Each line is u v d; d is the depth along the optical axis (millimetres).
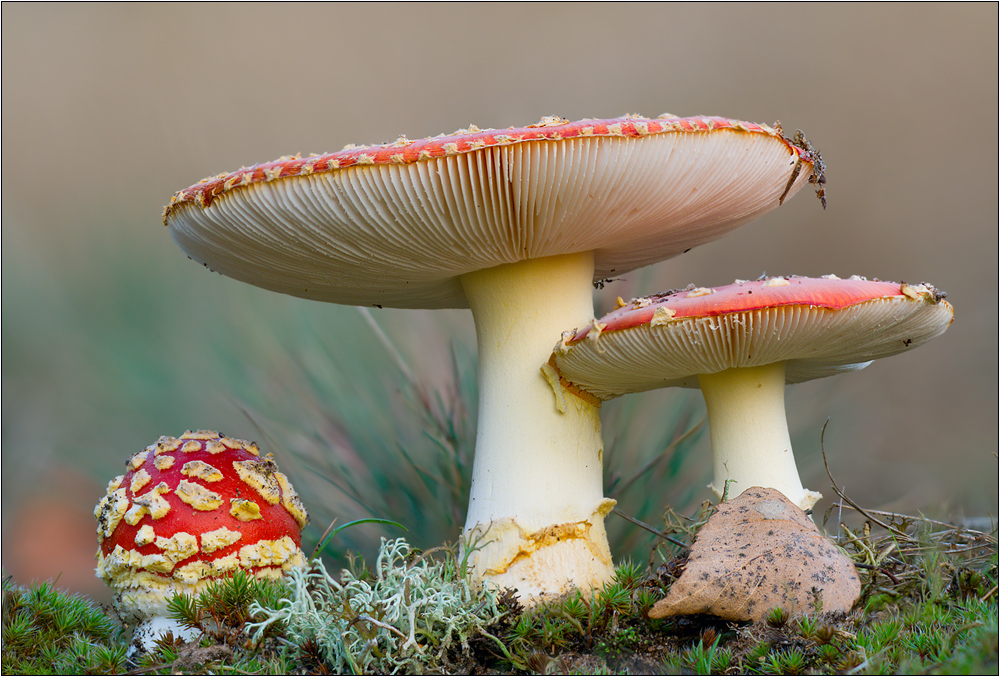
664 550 634
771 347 574
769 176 593
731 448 595
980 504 698
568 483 597
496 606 579
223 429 715
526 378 601
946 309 579
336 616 565
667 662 562
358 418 667
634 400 665
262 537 581
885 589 583
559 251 599
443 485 650
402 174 557
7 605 585
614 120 565
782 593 560
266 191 562
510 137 554
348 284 623
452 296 644
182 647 570
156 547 573
